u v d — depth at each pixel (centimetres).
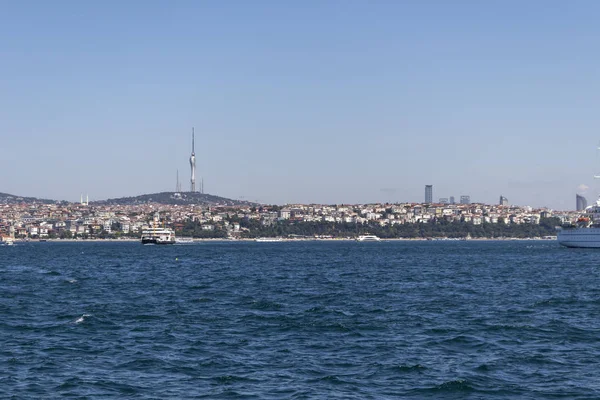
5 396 4159
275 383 4434
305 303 8625
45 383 4444
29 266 19000
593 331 6297
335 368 4828
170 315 7412
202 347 5556
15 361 5062
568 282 12050
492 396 4166
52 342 5812
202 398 4131
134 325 6700
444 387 4325
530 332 6234
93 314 7431
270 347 5559
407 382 4459
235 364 4944
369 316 7294
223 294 9888
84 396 4169
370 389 4303
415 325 6631
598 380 4500
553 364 4941
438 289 10656
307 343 5722
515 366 4881
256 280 12788
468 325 6650
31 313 7744
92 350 5459
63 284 12069
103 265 19275
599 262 19112
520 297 9325
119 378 4569
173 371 4756
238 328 6481
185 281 12644
